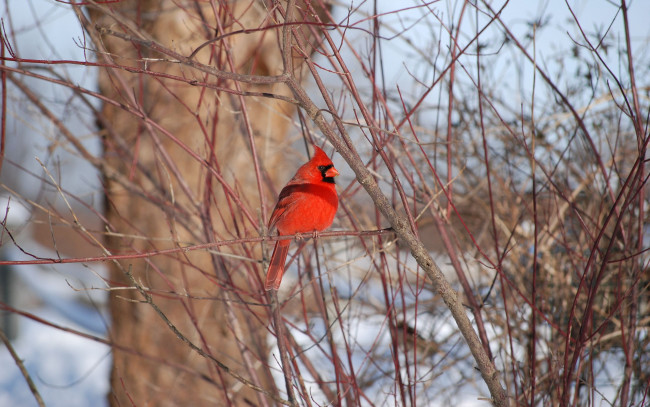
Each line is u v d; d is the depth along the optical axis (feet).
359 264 35.70
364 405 29.17
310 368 27.30
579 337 19.86
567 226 31.55
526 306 30.68
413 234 19.35
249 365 25.25
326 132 17.80
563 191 28.14
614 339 29.12
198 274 33.76
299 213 22.57
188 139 32.81
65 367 48.03
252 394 33.22
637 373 26.23
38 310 53.47
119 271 35.35
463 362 33.88
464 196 33.58
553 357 25.14
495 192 32.50
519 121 30.86
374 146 21.26
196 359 33.68
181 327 34.06
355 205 32.73
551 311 29.17
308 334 23.49
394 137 27.09
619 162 30.78
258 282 26.13
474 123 32.42
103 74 33.47
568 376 19.94
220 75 16.16
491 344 30.99
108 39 31.01
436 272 18.61
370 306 33.09
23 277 52.47
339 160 37.88
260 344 26.99
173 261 33.65
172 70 31.63
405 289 36.86
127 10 30.14
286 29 17.44
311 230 23.12
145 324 34.42
